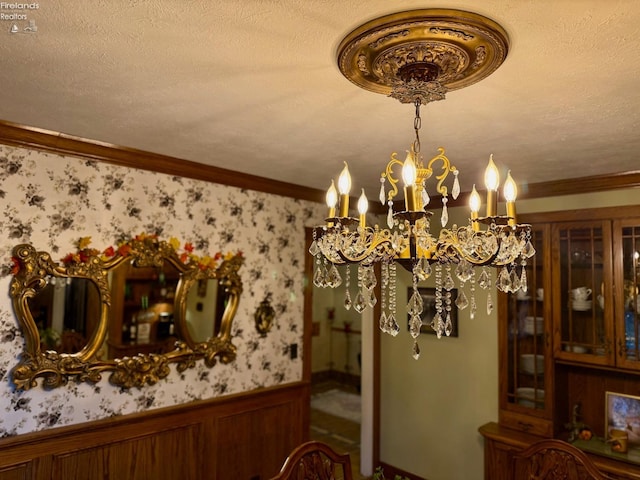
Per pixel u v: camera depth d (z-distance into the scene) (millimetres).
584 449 2932
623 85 1588
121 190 2705
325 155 2619
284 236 3586
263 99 1800
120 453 2629
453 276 3777
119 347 2729
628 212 2863
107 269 2615
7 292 2283
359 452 4652
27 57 1469
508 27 1244
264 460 3342
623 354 2818
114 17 1229
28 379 2305
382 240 1518
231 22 1252
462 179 3146
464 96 1710
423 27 1237
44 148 2396
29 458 2305
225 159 2801
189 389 2973
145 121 2107
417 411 3967
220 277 3133
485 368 3555
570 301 3074
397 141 2311
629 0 1104
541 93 1670
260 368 3383
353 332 7363
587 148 2361
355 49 1355
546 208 3279
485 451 3258
